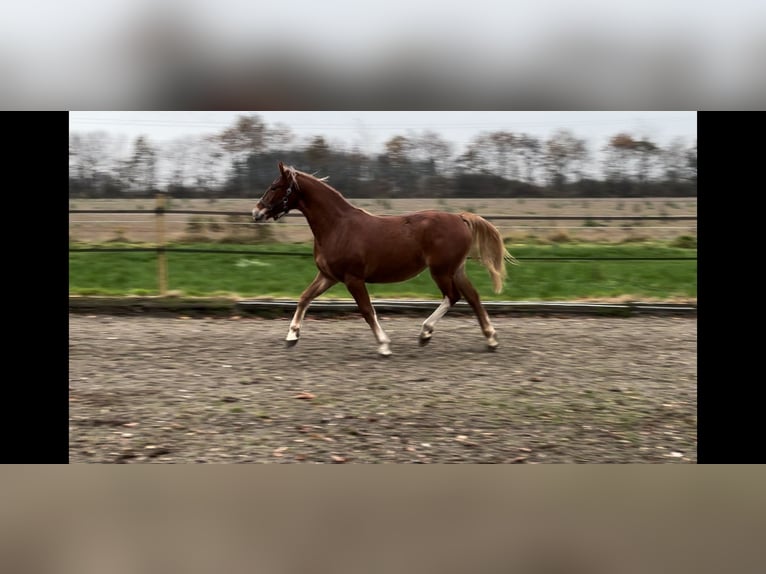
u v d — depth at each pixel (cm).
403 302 838
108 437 414
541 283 979
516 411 466
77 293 865
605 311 828
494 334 648
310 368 577
